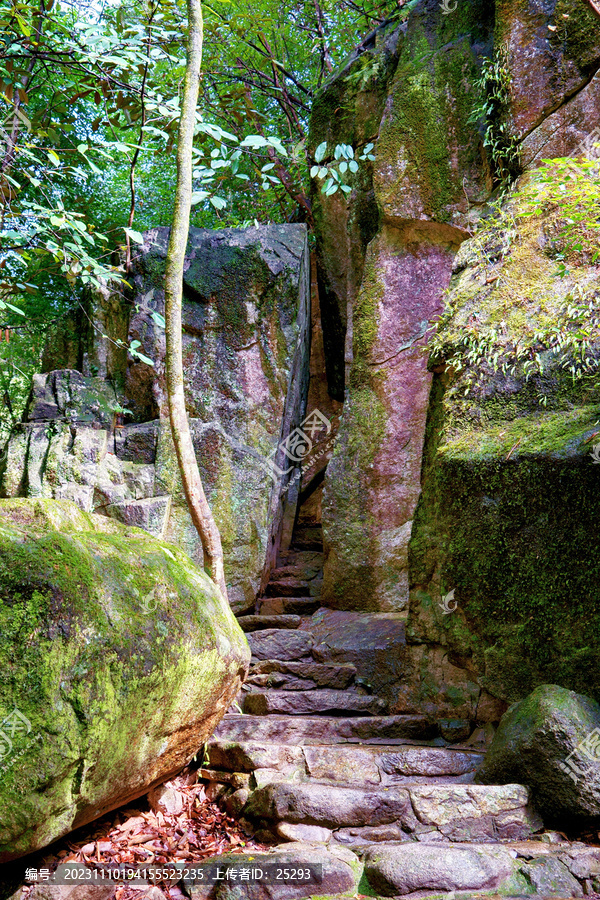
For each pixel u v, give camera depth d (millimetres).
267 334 5352
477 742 3406
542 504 3117
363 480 5051
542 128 4191
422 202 5000
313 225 6488
